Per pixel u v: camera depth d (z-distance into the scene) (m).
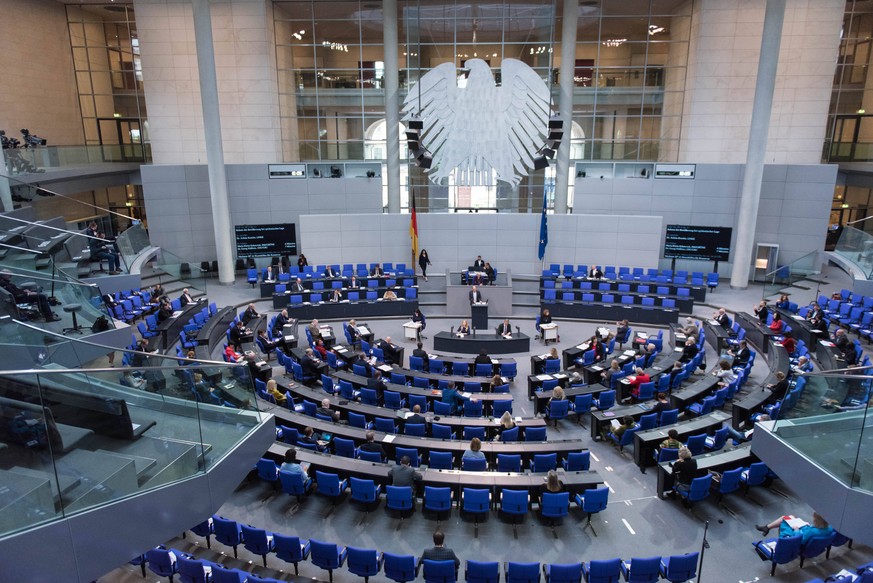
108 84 28.64
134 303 18.45
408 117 24.83
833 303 18.59
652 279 22.59
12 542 5.20
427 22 24.94
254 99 25.84
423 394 13.07
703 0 23.92
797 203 23.53
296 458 9.72
